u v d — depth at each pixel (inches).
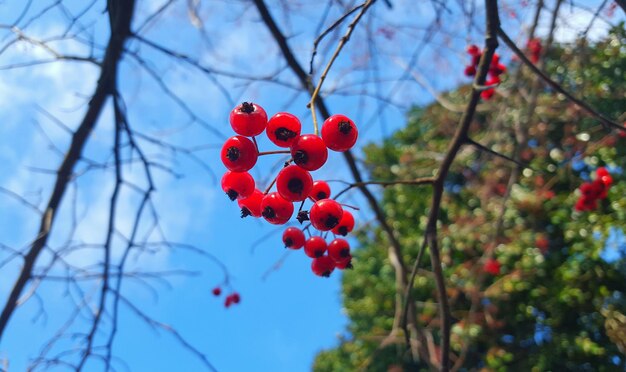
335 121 6.5
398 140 31.1
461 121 9.5
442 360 9.9
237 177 6.8
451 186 28.5
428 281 26.3
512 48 10.5
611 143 22.2
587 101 23.1
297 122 6.5
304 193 6.4
